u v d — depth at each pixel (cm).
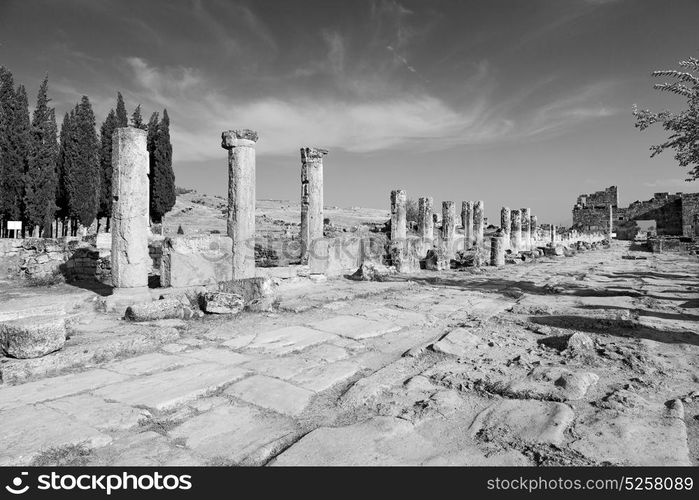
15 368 484
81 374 503
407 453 335
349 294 1044
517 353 598
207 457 328
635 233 6091
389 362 570
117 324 731
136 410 398
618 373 511
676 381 486
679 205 5778
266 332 694
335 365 545
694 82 971
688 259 2681
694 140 1009
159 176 3941
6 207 2758
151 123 3978
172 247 1003
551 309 898
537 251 2959
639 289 1251
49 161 2934
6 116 2733
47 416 386
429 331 732
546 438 353
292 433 367
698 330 706
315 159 1418
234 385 472
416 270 1758
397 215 1847
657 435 358
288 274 1230
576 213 6291
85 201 3328
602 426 374
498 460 326
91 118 3375
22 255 1553
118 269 880
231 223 1127
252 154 1141
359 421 392
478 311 902
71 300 974
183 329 714
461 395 454
